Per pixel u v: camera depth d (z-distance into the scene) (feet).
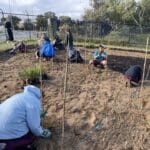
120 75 17.24
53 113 11.34
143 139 10.05
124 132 10.39
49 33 28.27
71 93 13.46
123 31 38.29
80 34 35.01
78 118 11.06
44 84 14.39
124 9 64.95
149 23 66.39
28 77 14.25
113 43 36.45
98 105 12.26
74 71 17.38
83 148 9.48
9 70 17.15
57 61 19.75
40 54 18.84
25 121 8.43
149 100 12.93
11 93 13.12
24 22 31.55
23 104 8.43
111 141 9.89
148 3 66.33
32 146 9.00
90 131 10.32
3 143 8.14
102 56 18.75
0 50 22.98
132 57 24.99
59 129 10.28
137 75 14.79
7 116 8.20
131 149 9.57
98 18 58.70
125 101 12.82
